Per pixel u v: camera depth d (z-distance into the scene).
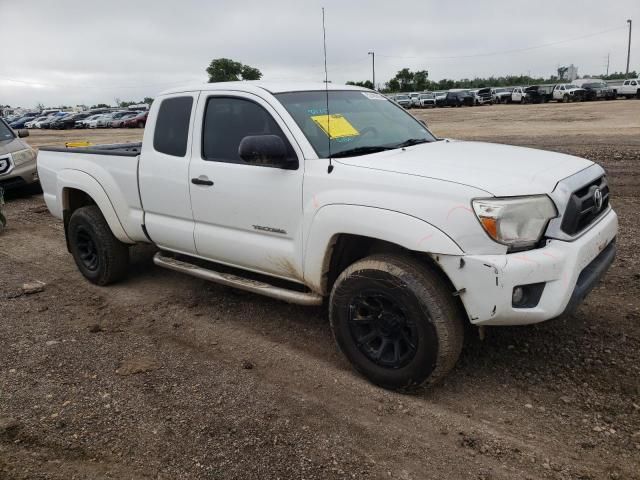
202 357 4.00
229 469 2.81
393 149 3.89
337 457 2.87
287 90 4.09
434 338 3.13
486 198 2.95
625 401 3.20
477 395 3.37
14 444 3.07
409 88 87.38
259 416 3.24
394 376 3.35
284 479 2.73
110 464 2.89
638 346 3.77
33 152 11.08
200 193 4.28
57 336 4.42
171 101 4.60
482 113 33.03
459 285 3.03
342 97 4.39
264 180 3.85
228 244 4.21
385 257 3.31
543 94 44.28
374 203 3.25
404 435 3.03
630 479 2.62
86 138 29.88
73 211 5.77
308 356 3.95
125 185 4.95
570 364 3.62
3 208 10.01
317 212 3.52
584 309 4.36
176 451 2.96
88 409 3.38
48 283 5.73
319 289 3.75
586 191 3.40
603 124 20.11
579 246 3.15
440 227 3.03
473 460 2.81
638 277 4.90
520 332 4.07
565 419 3.09
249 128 4.04
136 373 3.79
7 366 3.93
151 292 5.34
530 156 3.71
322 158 3.63
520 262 2.93
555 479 2.65
